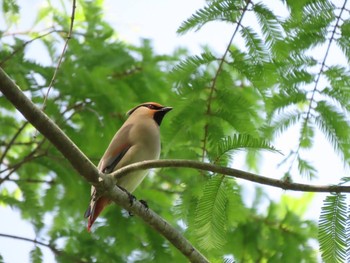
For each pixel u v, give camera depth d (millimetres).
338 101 11617
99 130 14164
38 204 13898
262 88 11617
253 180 9141
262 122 12219
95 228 14062
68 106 14000
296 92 11617
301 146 11867
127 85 14633
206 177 11133
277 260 14391
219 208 9609
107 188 9578
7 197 13820
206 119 11898
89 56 14609
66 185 14180
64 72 13766
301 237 14672
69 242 13656
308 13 11055
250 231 14562
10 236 13078
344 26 11031
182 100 11883
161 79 14773
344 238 8938
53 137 8844
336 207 9000
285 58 11211
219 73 11852
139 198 14359
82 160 9148
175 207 11062
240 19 11125
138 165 9508
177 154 12102
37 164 14383
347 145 11727
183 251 10188
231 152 9273
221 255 10492
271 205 15047
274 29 11102
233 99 11867
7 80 8414
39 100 13562
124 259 13875
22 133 15273
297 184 9070
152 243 13922
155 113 12883
